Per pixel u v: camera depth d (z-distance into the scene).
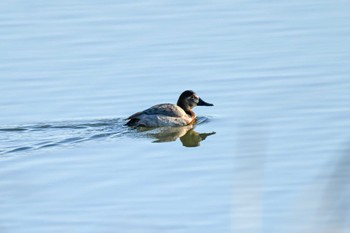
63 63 28.67
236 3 34.03
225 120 24.91
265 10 33.06
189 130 24.59
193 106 25.67
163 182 20.17
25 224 17.94
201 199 19.11
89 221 17.98
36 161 21.75
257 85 26.59
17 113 25.12
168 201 19.02
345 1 33.81
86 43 30.23
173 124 24.70
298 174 20.31
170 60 28.72
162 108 25.02
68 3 34.34
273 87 26.31
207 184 19.98
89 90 26.66
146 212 18.47
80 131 24.12
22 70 28.20
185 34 30.84
